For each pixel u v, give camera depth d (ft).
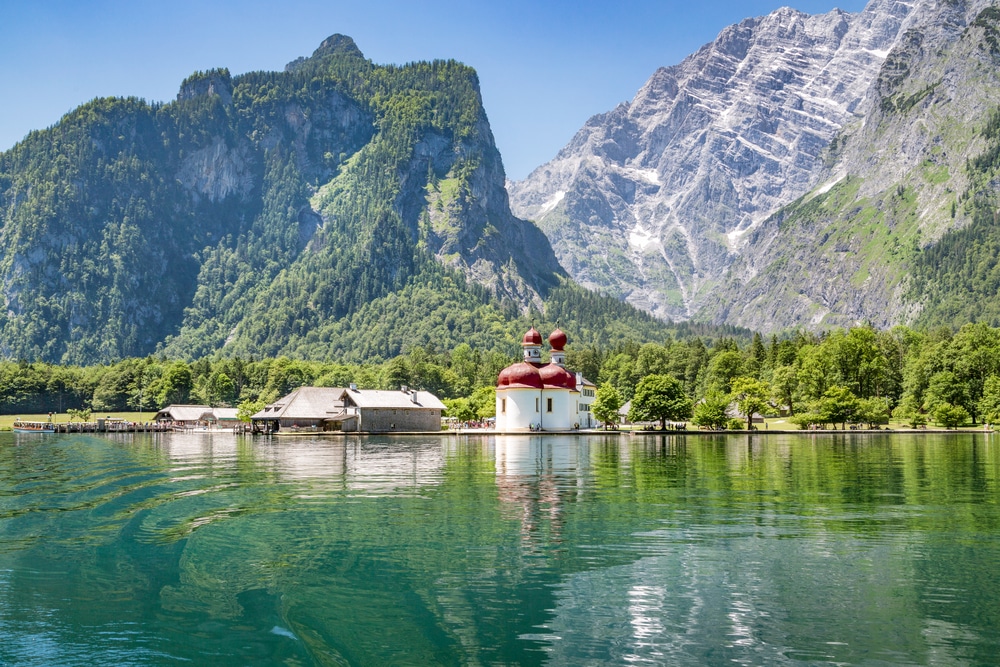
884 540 144.56
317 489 222.69
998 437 511.81
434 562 129.90
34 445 481.46
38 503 200.95
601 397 629.10
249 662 90.02
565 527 158.51
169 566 130.21
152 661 90.84
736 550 136.87
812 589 113.39
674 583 116.67
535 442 483.10
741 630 97.45
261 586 118.11
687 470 274.57
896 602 107.45
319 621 102.37
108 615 106.01
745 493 208.74
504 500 197.26
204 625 101.50
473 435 590.96
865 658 88.79
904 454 351.67
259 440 541.75
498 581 118.73
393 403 644.27
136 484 240.94
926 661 87.92
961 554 133.39
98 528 163.94
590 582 117.39
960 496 201.77
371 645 93.25
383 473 268.62
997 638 94.32
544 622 100.83
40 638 97.81
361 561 131.13
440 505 188.96
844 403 605.73
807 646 92.27
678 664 87.76
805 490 214.90
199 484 238.89
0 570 128.67
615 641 94.27
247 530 159.02
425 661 88.99
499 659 89.56
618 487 222.69
